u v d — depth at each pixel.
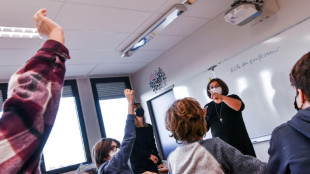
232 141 2.42
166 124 1.20
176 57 4.11
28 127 0.33
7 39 2.86
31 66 0.38
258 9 2.79
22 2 2.24
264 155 2.96
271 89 2.84
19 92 0.34
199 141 1.08
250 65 3.04
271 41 2.82
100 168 1.66
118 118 4.86
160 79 4.48
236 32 3.19
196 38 3.74
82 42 3.31
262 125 2.95
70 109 4.48
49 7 2.40
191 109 1.13
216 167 0.99
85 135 4.46
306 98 0.79
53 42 0.42
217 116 2.58
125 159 1.57
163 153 4.67
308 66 0.78
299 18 2.58
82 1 2.42
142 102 4.98
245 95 3.12
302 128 0.75
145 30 3.32
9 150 0.31
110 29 3.12
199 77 3.71
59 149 4.16
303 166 0.72
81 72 4.50
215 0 2.94
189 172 1.00
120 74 5.11
